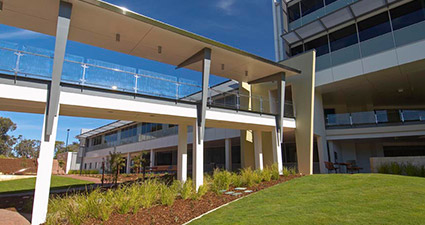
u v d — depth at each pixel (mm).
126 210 6867
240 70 14148
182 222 6043
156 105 10047
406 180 8078
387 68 14414
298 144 15203
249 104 13781
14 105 8523
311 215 5477
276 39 22953
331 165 14688
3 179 22062
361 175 9609
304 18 20875
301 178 10305
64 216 6793
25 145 62438
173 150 32156
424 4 14109
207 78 11016
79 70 8625
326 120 19234
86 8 8367
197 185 10211
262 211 6133
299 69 15883
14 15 8805
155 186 8672
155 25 9445
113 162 15711
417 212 5047
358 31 16672
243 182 10188
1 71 7262
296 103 15742
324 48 18391
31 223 6758
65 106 8492
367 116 17812
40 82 7707
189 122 12711
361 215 5180
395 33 14406
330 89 18250
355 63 15781
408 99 21531
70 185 16625
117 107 9141
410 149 21547
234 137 20109
